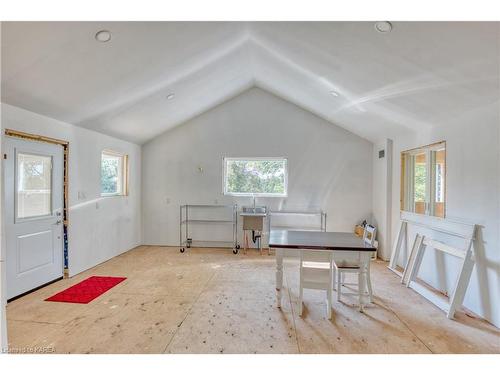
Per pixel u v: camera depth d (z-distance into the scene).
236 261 4.55
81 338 2.26
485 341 2.27
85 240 4.04
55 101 3.06
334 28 2.37
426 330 2.44
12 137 2.95
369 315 2.71
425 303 3.00
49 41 2.18
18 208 3.03
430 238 3.48
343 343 2.23
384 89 3.08
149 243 5.64
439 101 2.84
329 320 2.60
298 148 5.33
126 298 3.05
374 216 5.11
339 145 5.25
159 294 3.17
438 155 3.58
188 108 4.88
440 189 3.54
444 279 3.20
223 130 5.46
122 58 2.73
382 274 3.97
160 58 2.99
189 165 5.53
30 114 3.10
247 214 5.02
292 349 2.14
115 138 4.78
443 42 2.01
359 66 2.82
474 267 2.74
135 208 5.45
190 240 5.53
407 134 4.09
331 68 3.14
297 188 5.33
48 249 3.43
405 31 2.05
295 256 4.94
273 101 5.37
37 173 3.28
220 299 3.05
